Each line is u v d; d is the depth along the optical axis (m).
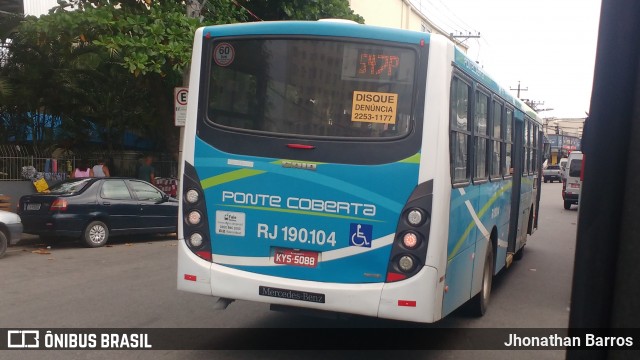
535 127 13.20
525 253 14.37
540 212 27.09
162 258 12.08
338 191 5.47
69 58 18.11
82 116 19.81
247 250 5.72
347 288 5.39
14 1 19.97
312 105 5.63
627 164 3.31
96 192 13.49
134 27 15.27
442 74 5.40
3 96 16.92
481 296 7.77
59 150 19.36
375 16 33.41
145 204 14.23
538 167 14.13
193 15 16.22
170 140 19.92
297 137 5.61
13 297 8.41
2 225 11.67
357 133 5.50
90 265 11.12
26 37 16.80
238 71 5.88
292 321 7.45
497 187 8.32
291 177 5.59
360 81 5.54
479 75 6.81
